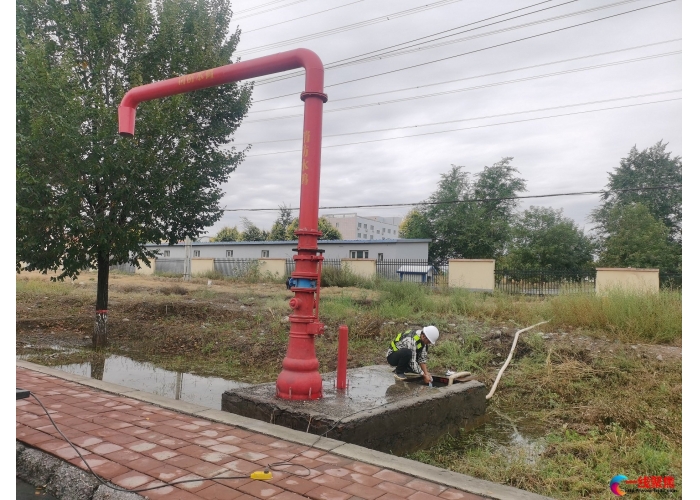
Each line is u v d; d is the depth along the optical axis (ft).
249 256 141.38
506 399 25.25
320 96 19.20
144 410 17.29
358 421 16.11
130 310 51.26
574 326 35.12
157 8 38.83
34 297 61.21
